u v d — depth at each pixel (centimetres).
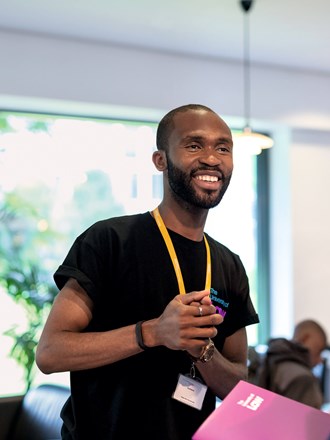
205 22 409
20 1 370
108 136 498
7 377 456
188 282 150
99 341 132
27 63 427
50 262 475
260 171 561
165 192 153
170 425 141
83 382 145
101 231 148
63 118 484
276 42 452
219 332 160
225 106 497
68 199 483
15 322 460
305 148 545
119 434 139
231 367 153
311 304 539
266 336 557
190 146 144
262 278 559
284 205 543
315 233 544
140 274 145
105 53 453
